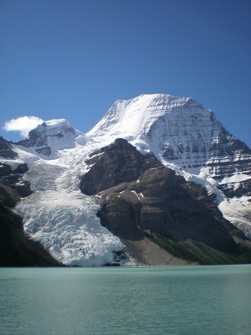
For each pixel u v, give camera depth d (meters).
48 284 151.25
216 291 135.00
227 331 79.81
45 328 81.06
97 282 163.00
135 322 86.75
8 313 93.69
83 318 89.81
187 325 84.50
